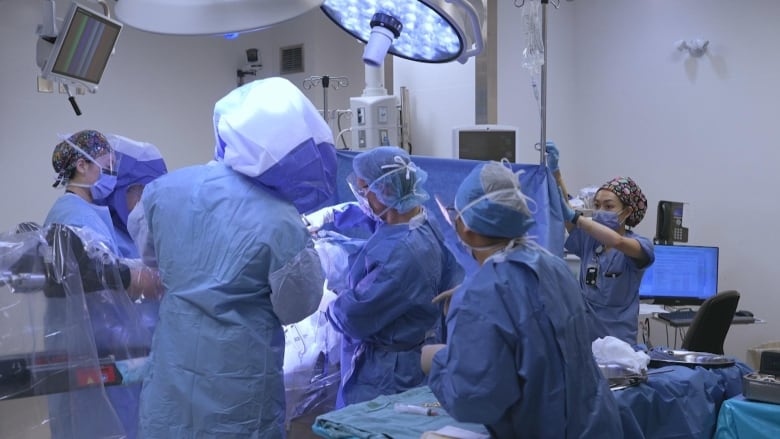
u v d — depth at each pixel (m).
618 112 4.67
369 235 2.48
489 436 1.43
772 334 4.05
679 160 4.39
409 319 1.99
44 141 4.20
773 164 4.01
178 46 5.04
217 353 1.64
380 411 1.63
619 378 1.78
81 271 1.77
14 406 1.68
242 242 1.65
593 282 2.76
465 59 2.31
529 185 2.46
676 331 4.43
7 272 1.67
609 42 4.69
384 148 2.02
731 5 4.13
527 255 1.38
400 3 2.09
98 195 2.14
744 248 4.14
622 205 2.78
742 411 1.83
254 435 1.65
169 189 1.73
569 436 1.32
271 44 5.60
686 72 4.33
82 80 2.22
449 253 2.12
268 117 1.68
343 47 5.62
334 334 2.24
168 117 4.98
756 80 4.05
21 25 4.05
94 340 1.78
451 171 2.46
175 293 1.69
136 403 1.92
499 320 1.29
